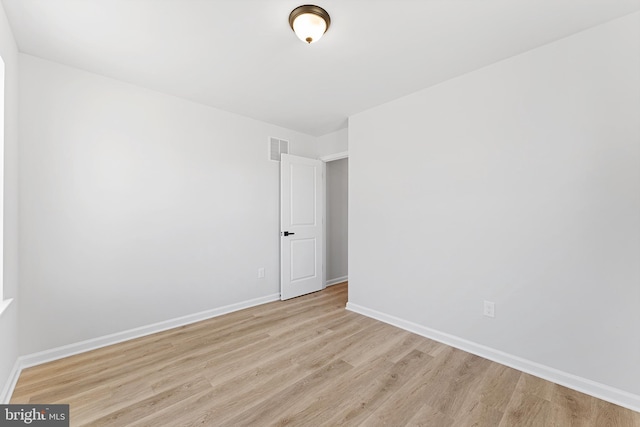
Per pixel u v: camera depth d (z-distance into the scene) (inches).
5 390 66.2
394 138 112.6
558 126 74.4
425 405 65.4
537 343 77.5
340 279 184.5
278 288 146.3
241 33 72.8
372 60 84.9
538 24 68.6
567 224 72.9
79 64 87.4
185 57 83.8
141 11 64.6
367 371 79.0
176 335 102.3
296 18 64.6
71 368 80.1
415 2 61.5
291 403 65.9
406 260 108.0
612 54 66.9
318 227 161.0
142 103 102.7
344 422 60.1
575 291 71.7
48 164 84.6
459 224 93.3
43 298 83.7
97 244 93.2
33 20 67.4
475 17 66.3
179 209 111.8
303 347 93.0
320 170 161.8
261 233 138.9
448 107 96.3
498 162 84.7
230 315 122.6
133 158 100.7
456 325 93.9
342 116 131.8
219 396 68.2
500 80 84.6
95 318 92.7
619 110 66.2
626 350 65.0
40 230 83.3
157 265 106.0
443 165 97.4
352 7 63.0
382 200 116.5
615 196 66.6
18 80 79.2
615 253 66.5
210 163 120.9
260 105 119.3
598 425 59.3
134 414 62.1
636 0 60.5
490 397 68.2
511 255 82.2
